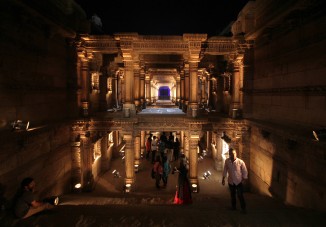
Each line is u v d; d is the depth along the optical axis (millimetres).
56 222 5762
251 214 6469
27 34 8219
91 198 10359
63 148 11266
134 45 12977
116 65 19281
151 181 14500
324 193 6527
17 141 7422
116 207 7172
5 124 7066
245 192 12141
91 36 12539
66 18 10859
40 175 9039
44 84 9500
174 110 18703
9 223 5629
